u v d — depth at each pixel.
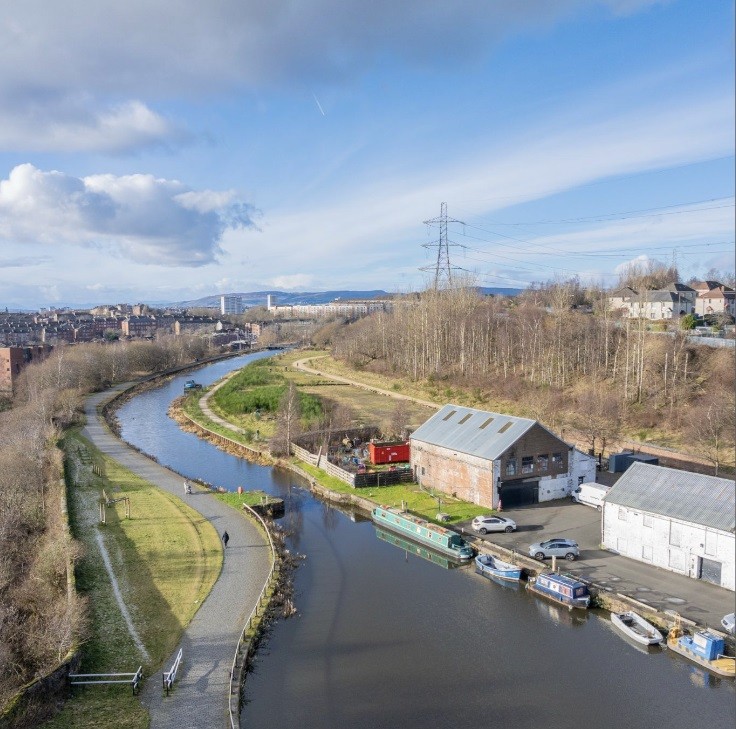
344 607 39.75
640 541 43.81
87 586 40.12
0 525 49.50
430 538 49.06
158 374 170.88
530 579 42.12
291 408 83.12
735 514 39.56
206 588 40.75
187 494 61.00
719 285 137.25
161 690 29.58
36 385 115.69
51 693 28.12
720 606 36.88
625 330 105.19
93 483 63.81
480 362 117.00
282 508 58.53
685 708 29.39
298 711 29.38
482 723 28.56
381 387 125.94
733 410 66.75
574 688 31.05
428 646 35.09
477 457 56.16
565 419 83.06
